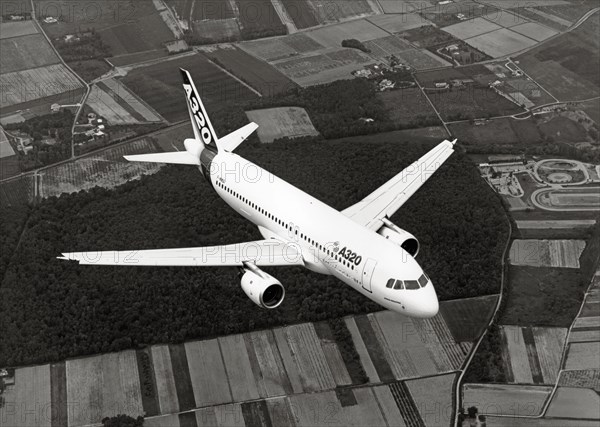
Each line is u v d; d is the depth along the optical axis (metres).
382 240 63.69
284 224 71.06
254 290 64.56
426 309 59.50
